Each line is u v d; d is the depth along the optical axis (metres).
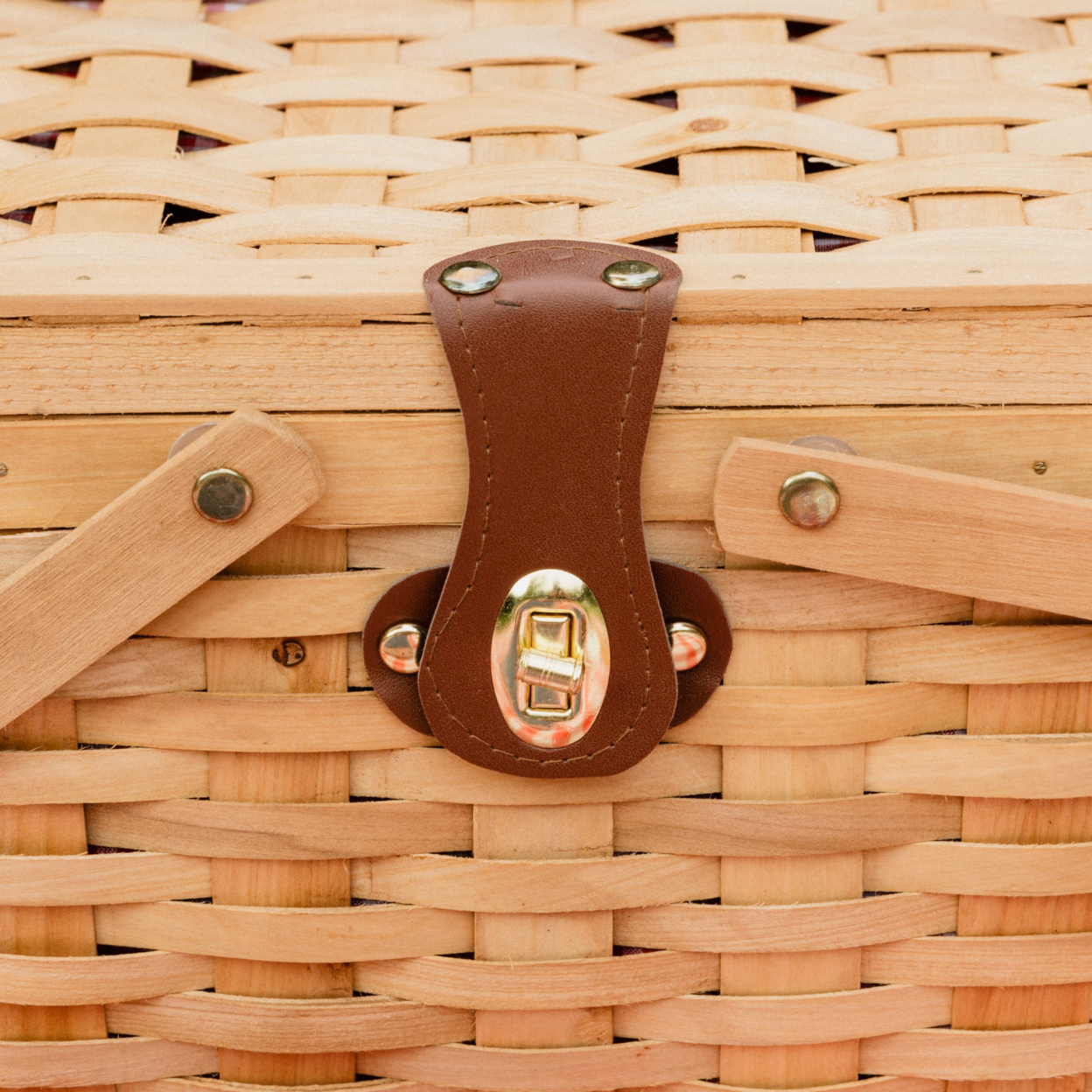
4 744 0.41
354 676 0.41
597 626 0.39
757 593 0.40
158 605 0.40
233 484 0.39
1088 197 0.41
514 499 0.39
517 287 0.38
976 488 0.39
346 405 0.39
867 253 0.40
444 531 0.40
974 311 0.39
